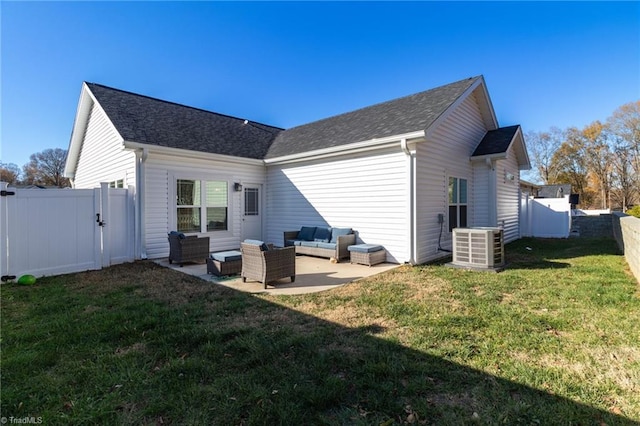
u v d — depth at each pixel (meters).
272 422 2.05
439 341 3.24
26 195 6.11
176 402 2.24
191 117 11.23
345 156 8.82
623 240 8.39
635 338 3.25
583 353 2.95
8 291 5.24
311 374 2.61
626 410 2.13
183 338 3.35
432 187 8.11
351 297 4.92
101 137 10.30
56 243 6.46
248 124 13.42
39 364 2.77
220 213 9.80
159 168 8.36
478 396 2.29
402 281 5.93
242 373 2.64
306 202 9.87
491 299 4.66
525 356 2.91
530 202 14.27
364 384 2.45
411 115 8.34
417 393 2.34
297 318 3.99
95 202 7.03
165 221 8.48
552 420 2.03
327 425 2.02
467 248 7.12
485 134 10.89
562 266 7.05
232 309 4.34
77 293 5.14
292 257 6.02
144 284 5.74
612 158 33.38
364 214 8.42
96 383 2.49
